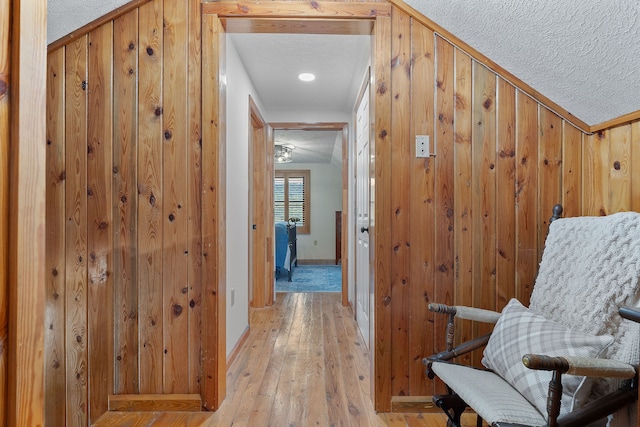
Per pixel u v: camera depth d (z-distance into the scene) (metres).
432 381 1.79
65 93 1.78
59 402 1.80
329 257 7.59
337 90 3.23
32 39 0.55
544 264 1.54
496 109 1.79
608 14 1.21
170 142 1.79
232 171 2.40
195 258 1.79
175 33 1.79
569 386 1.11
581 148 1.79
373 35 1.83
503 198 1.79
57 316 1.79
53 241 1.79
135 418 1.74
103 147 1.79
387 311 1.79
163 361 1.80
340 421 1.70
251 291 3.79
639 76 1.36
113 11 1.76
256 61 2.65
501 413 1.06
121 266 1.80
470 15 1.58
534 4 1.34
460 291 1.80
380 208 1.79
